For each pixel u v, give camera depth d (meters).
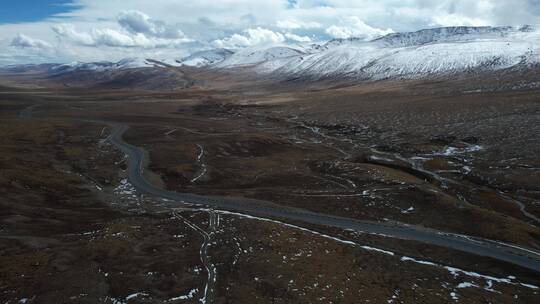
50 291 43.78
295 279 47.69
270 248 55.72
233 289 45.44
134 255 52.88
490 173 84.31
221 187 87.00
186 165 99.88
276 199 78.69
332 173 93.50
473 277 50.31
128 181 89.81
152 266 50.09
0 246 52.62
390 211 71.38
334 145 122.88
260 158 109.00
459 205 70.00
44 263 49.22
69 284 45.25
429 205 71.81
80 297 43.09
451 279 49.66
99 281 46.25
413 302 44.03
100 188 84.06
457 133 116.81
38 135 123.88
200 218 67.25
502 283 48.97
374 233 63.19
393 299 44.47
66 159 102.12
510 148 97.69
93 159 104.62
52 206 70.31
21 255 50.88
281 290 45.34
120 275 47.69
